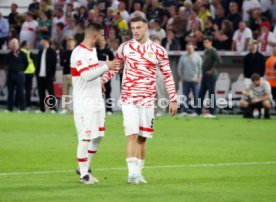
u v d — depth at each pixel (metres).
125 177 30.09
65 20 69.62
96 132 28.45
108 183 28.48
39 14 71.50
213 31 65.06
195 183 28.72
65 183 28.39
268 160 35.44
